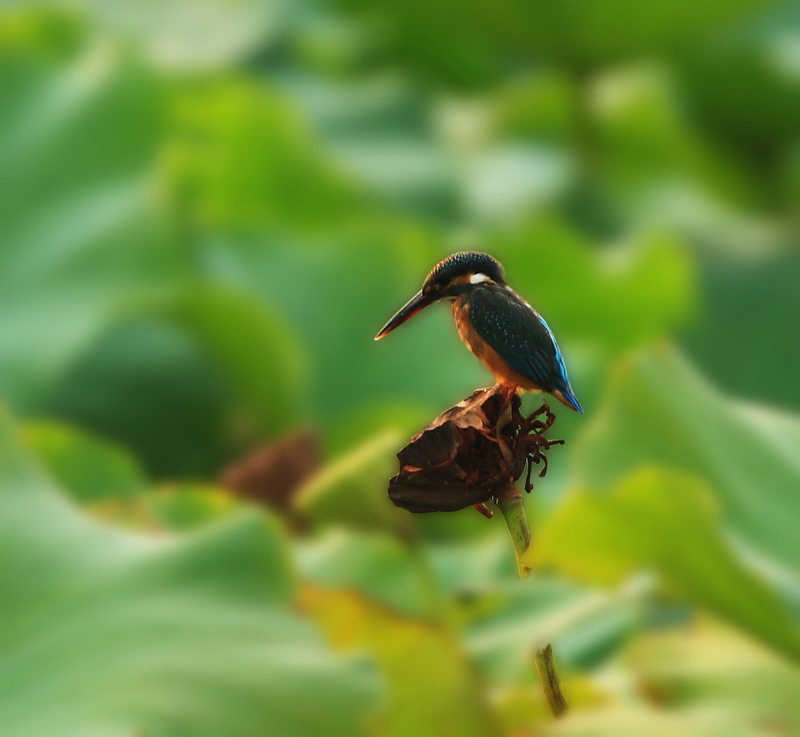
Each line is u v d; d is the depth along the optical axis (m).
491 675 8.91
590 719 8.78
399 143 12.77
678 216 12.91
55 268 9.37
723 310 10.59
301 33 14.44
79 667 8.71
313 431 9.15
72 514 8.84
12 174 9.43
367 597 8.77
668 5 11.19
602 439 8.89
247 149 10.62
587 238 12.11
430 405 9.45
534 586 9.01
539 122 13.28
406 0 12.75
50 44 12.14
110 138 9.47
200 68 13.23
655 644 8.92
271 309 9.37
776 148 13.59
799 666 8.83
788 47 14.14
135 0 14.67
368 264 9.58
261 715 8.69
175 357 9.48
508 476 8.70
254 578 8.77
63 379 9.46
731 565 8.76
